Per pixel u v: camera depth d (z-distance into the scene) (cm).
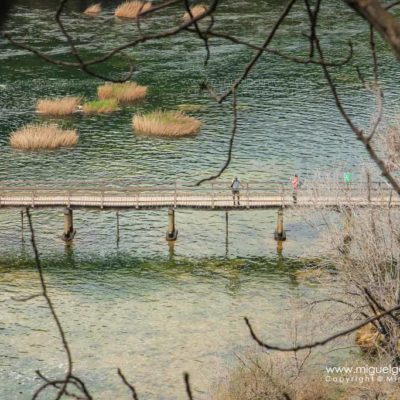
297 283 11562
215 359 9512
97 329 10350
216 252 12838
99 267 12381
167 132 17675
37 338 10100
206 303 11112
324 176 13612
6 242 13288
